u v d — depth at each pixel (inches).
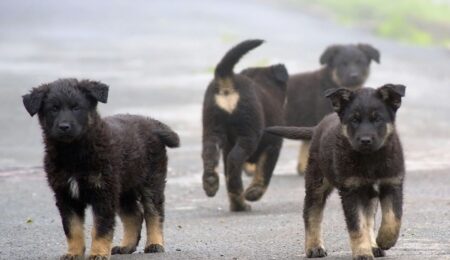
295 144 857.5
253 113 582.6
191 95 1109.1
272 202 601.6
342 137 412.5
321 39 1615.4
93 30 1948.8
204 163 572.7
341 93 416.8
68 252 417.1
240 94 582.9
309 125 738.2
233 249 450.9
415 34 1647.4
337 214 537.6
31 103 415.8
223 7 2404.0
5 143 818.8
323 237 473.1
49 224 526.0
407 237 462.3
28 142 825.5
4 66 1374.3
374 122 406.0
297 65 1269.7
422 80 1193.4
